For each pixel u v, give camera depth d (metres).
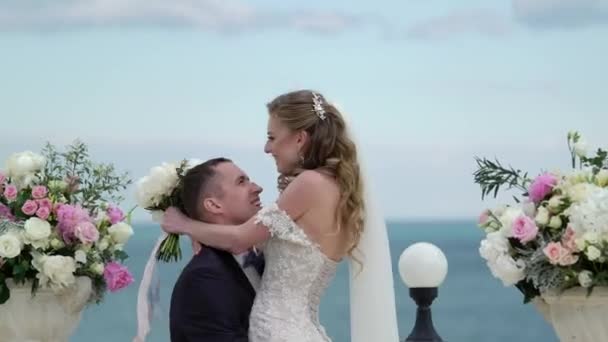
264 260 4.98
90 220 5.18
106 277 5.14
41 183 5.25
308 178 4.75
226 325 4.66
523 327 36.66
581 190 4.68
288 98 4.87
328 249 4.80
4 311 5.08
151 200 5.02
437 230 126.12
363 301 4.97
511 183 4.99
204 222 4.84
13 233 5.00
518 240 4.82
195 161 5.06
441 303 42.91
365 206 4.94
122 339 29.00
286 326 4.67
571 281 4.64
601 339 4.65
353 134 4.92
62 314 5.14
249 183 4.92
